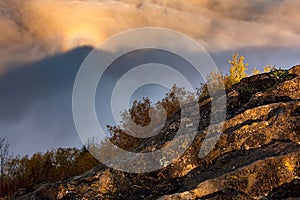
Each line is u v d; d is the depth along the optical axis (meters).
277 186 7.77
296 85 10.92
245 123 9.95
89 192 9.97
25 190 13.83
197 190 8.12
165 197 8.10
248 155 8.96
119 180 10.11
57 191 10.20
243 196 7.73
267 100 10.75
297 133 9.03
